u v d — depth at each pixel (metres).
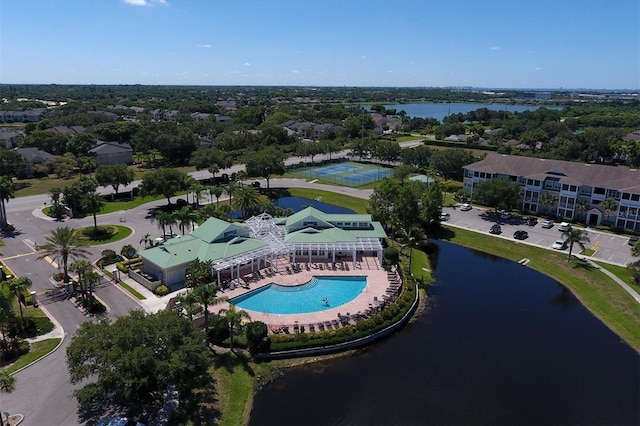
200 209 101.06
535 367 51.66
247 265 75.81
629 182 97.12
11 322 51.62
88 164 139.25
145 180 105.25
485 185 105.56
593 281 72.88
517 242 90.38
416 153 158.00
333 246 76.19
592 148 166.50
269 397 46.19
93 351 40.28
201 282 64.50
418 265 80.81
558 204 106.31
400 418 43.41
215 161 135.62
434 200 96.19
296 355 52.91
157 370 38.88
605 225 99.12
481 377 49.81
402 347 55.66
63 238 65.81
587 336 58.62
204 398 44.84
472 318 63.09
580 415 44.19
